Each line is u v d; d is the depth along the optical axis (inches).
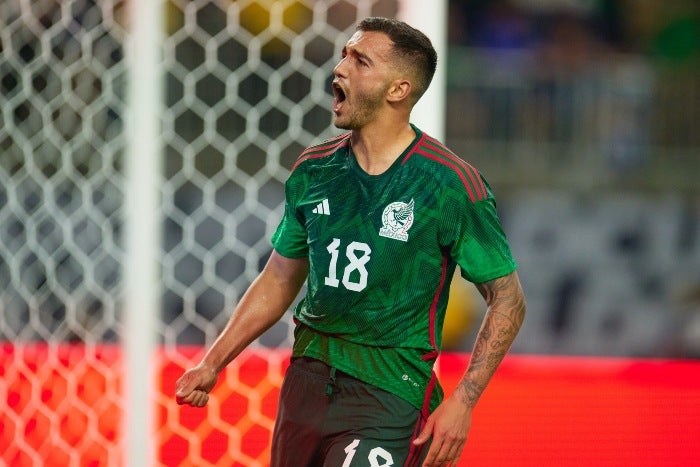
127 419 479.5
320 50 1250.0
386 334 313.7
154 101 480.1
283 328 911.0
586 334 1077.1
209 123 642.8
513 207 1331.2
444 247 313.7
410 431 315.3
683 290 1181.7
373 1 553.3
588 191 1488.7
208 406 578.2
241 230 1096.8
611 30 1653.5
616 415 598.5
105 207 930.7
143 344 480.7
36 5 772.6
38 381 593.9
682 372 717.9
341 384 317.1
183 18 1240.2
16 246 895.1
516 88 1552.7
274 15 610.9
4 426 554.9
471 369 309.4
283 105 1256.2
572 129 1558.8
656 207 1328.7
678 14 1676.9
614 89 1563.7
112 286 923.4
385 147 318.0
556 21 1646.2
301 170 336.8
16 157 856.3
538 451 525.3
